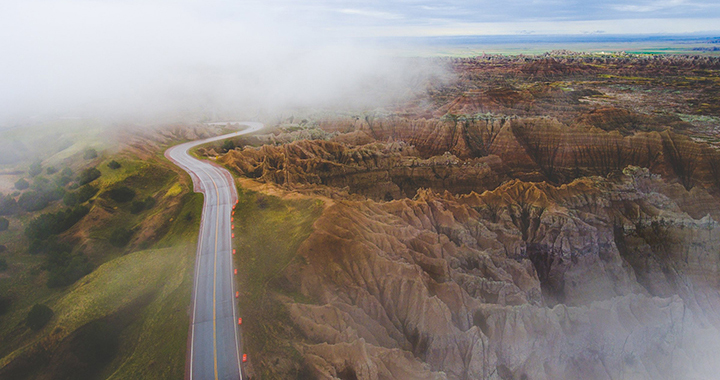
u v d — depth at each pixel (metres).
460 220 77.19
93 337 51.16
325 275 56.72
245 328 48.47
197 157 110.75
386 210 74.00
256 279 57.19
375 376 43.59
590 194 83.81
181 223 75.94
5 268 67.38
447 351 50.97
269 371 43.12
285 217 71.56
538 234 78.00
